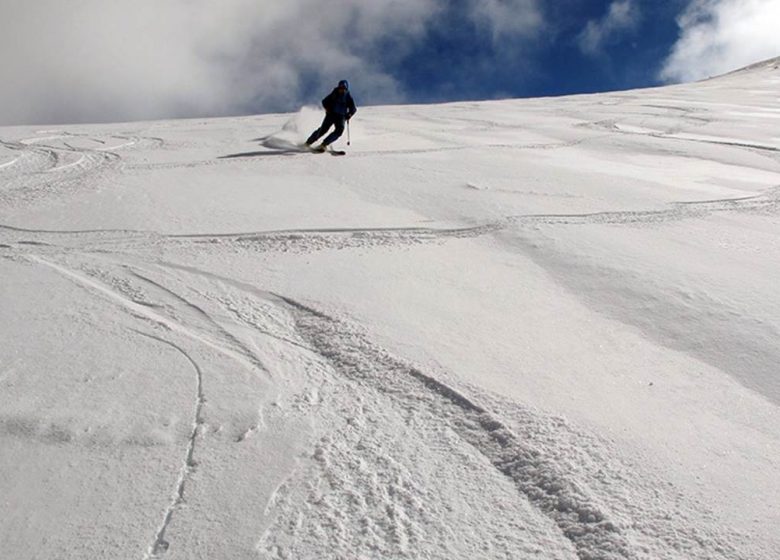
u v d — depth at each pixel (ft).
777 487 6.39
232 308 10.57
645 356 9.26
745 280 11.96
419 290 11.64
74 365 8.37
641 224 16.33
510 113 47.80
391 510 6.08
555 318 10.57
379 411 7.73
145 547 5.51
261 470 6.53
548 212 17.25
